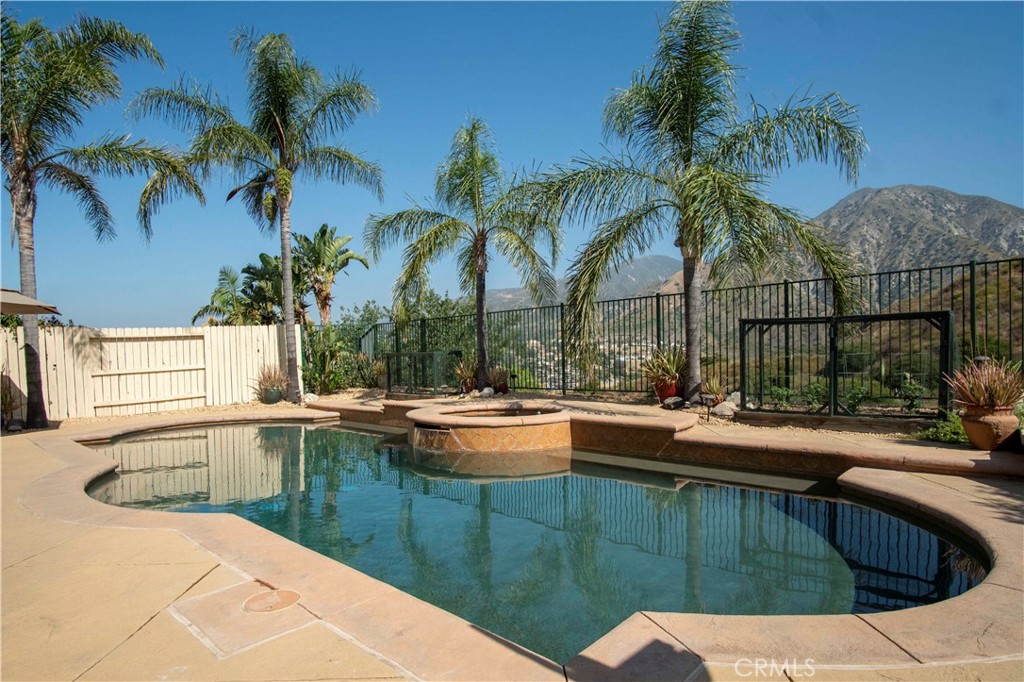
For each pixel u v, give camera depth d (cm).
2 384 988
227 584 294
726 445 643
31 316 981
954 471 489
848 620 242
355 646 229
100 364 1173
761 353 780
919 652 215
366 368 1527
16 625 253
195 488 622
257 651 226
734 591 327
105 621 255
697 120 895
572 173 872
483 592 337
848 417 691
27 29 934
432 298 1548
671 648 221
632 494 562
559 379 1173
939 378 649
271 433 1029
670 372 907
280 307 2088
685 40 868
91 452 729
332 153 1334
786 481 587
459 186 1155
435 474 676
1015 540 329
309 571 311
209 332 1340
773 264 830
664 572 360
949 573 342
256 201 1417
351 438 965
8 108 924
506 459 741
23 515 434
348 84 1285
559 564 380
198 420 1098
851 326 820
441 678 204
